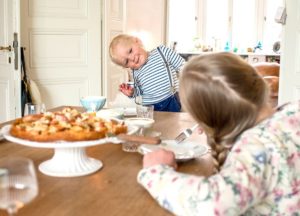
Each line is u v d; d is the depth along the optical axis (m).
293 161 0.91
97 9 3.77
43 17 3.58
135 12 7.33
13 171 0.83
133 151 1.51
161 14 7.37
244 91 0.89
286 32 3.14
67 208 1.01
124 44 2.41
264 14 7.70
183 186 0.90
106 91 3.97
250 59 7.46
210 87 0.89
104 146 1.58
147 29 7.41
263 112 0.96
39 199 1.06
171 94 2.48
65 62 3.72
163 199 0.93
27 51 3.58
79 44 3.76
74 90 3.80
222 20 7.78
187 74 0.93
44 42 3.62
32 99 3.53
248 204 0.85
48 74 3.67
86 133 1.23
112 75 4.12
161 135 1.73
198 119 0.95
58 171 1.25
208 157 1.45
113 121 1.49
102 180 1.21
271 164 0.89
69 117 1.39
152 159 1.10
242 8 7.73
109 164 1.36
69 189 1.13
